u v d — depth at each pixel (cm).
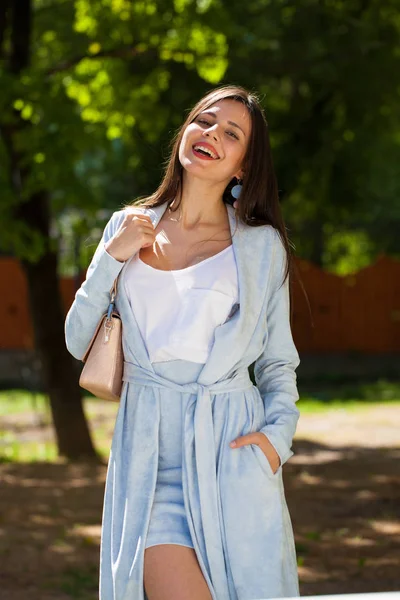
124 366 397
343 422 1686
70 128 1158
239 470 385
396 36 1631
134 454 383
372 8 1627
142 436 384
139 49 1343
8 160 1228
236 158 404
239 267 396
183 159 404
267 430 393
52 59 1435
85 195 1187
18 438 1562
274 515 389
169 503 382
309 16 1633
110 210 2855
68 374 1353
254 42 1573
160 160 703
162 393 386
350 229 3472
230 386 391
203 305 388
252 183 408
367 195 2584
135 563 373
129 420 390
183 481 380
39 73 1173
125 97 1383
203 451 381
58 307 1354
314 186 2198
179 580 368
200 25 1317
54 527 907
